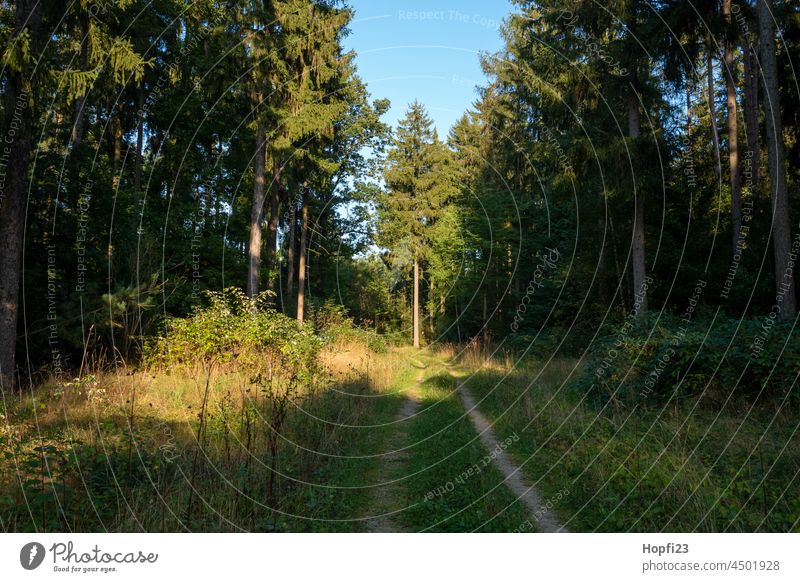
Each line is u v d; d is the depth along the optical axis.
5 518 4.18
